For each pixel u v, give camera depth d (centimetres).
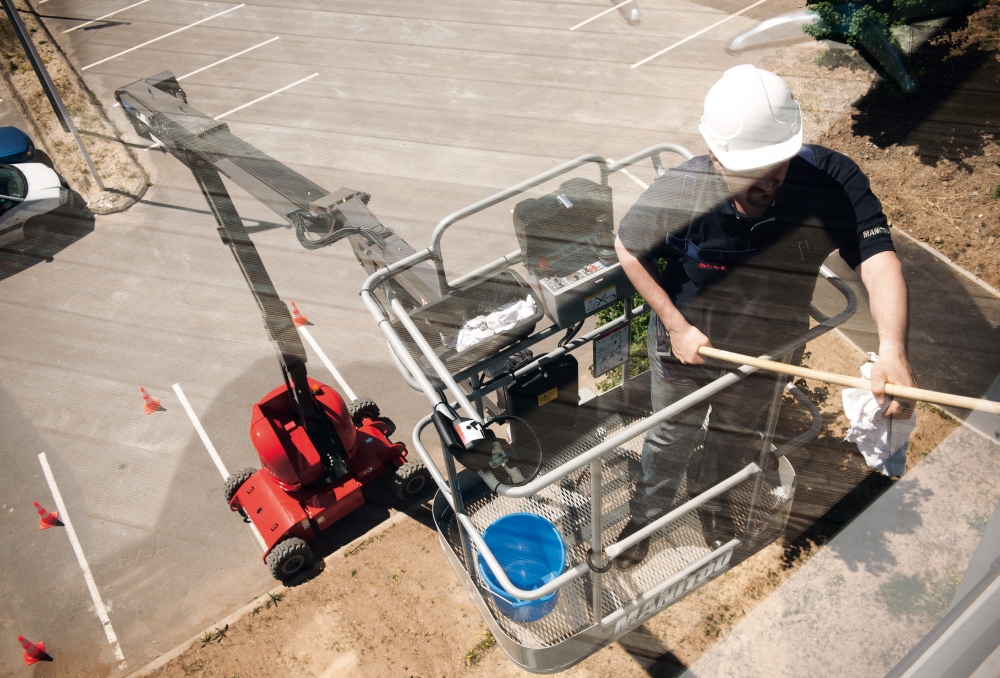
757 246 119
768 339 132
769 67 111
